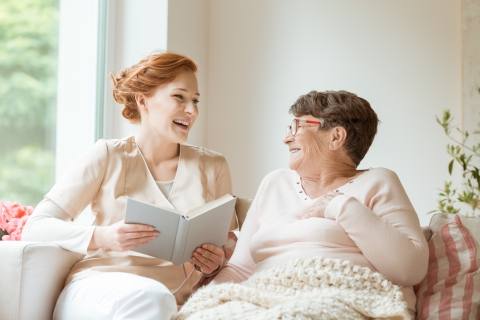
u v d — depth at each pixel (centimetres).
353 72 404
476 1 382
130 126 365
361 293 203
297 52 413
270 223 239
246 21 422
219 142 425
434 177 390
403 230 217
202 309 197
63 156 344
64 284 238
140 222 224
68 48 347
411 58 395
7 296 221
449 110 389
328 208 222
